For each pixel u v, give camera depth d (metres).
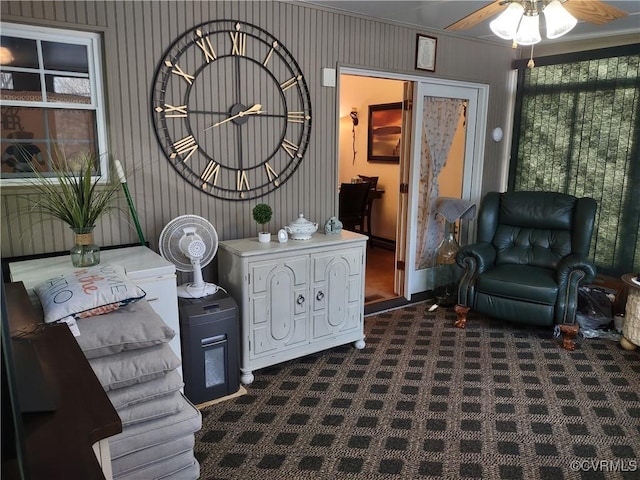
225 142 3.18
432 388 2.94
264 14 3.20
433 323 4.02
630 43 4.24
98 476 0.90
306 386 2.96
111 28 2.67
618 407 2.72
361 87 6.73
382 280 5.10
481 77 4.62
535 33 2.29
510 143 5.09
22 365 1.26
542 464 2.24
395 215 6.46
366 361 3.31
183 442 1.87
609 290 4.38
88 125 2.77
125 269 2.36
